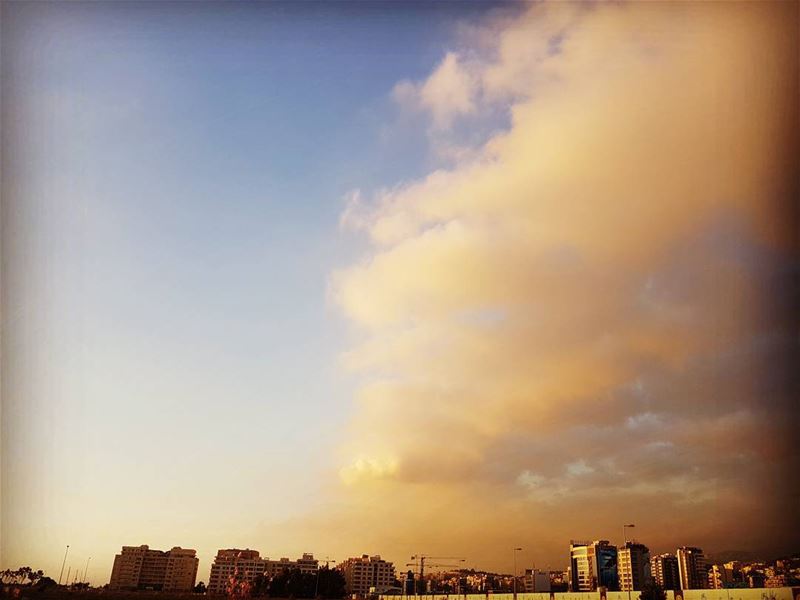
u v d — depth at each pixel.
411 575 116.19
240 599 124.38
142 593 101.44
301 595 131.25
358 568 174.88
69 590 88.88
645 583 100.69
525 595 67.62
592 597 59.72
